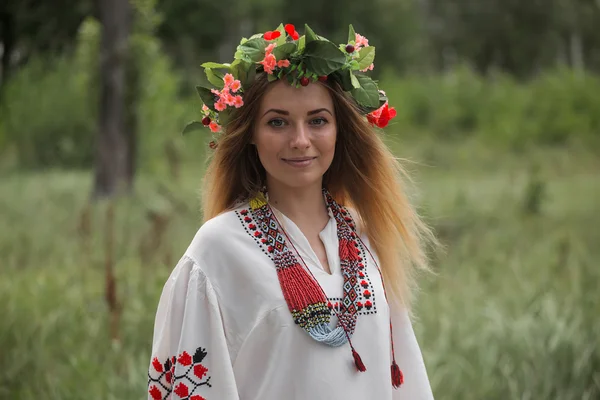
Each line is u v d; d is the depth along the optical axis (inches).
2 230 374.6
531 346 211.8
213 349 97.8
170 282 101.3
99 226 364.5
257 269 100.0
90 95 537.3
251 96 103.7
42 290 266.1
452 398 190.5
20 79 810.2
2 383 197.0
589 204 513.7
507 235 388.8
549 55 1763.0
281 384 98.0
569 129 965.8
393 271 113.8
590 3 1782.7
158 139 657.6
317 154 103.5
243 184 108.1
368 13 1407.5
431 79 1119.6
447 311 252.5
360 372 101.1
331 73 105.3
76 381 196.5
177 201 343.3
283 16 1346.0
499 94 1066.7
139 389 186.7
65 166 814.5
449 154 869.2
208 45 1072.2
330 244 106.7
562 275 297.4
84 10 642.8
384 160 113.8
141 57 503.5
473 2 1833.2
